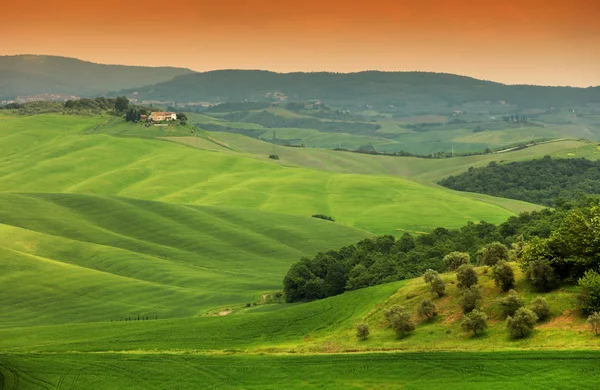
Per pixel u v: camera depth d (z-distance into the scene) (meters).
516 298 132.25
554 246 140.88
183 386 131.00
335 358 134.62
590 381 107.69
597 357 112.88
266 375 132.00
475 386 113.25
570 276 138.25
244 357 143.25
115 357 149.62
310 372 130.25
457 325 138.12
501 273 143.38
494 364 118.25
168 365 142.12
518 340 124.81
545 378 110.88
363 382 122.62
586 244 136.25
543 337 123.12
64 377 138.50
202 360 143.62
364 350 138.12
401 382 119.88
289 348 148.75
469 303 141.38
